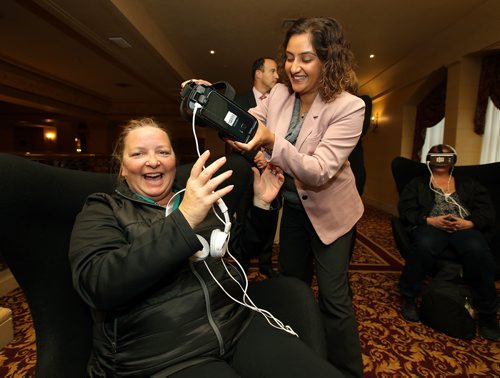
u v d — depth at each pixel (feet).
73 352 2.76
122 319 2.72
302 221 4.69
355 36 15.44
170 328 2.73
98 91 30.32
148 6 12.82
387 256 11.39
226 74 23.70
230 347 2.99
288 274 4.98
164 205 3.57
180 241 2.36
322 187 4.12
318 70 3.77
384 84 22.38
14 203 2.34
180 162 4.05
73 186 2.96
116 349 2.71
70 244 2.71
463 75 14.12
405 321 7.11
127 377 2.67
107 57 19.80
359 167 6.57
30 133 47.47
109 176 3.51
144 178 3.29
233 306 3.15
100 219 2.89
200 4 12.66
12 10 13.56
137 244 2.42
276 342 3.00
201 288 2.92
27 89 23.15
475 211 7.43
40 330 2.60
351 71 3.90
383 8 12.59
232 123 3.03
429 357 5.88
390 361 5.76
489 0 11.71
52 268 2.64
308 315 3.29
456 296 6.55
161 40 15.56
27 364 5.45
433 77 16.83
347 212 4.30
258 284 3.88
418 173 8.86
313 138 3.97
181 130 41.29
